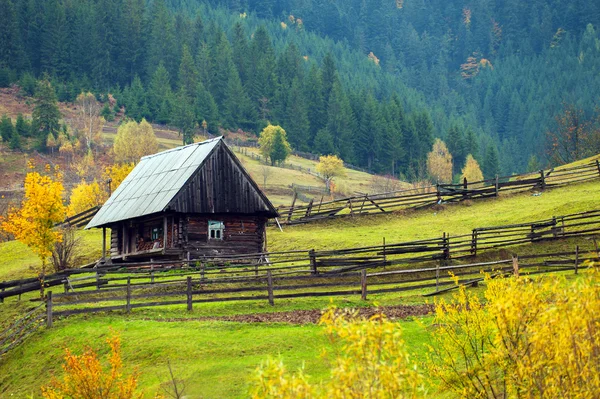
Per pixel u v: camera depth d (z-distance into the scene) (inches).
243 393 1552.7
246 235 2955.2
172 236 2859.3
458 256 2576.3
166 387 1628.9
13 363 1945.1
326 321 990.4
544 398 1073.5
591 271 1093.1
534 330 1073.5
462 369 1450.5
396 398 956.0
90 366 1460.4
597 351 1043.3
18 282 2332.7
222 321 1991.9
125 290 2342.5
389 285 2374.5
